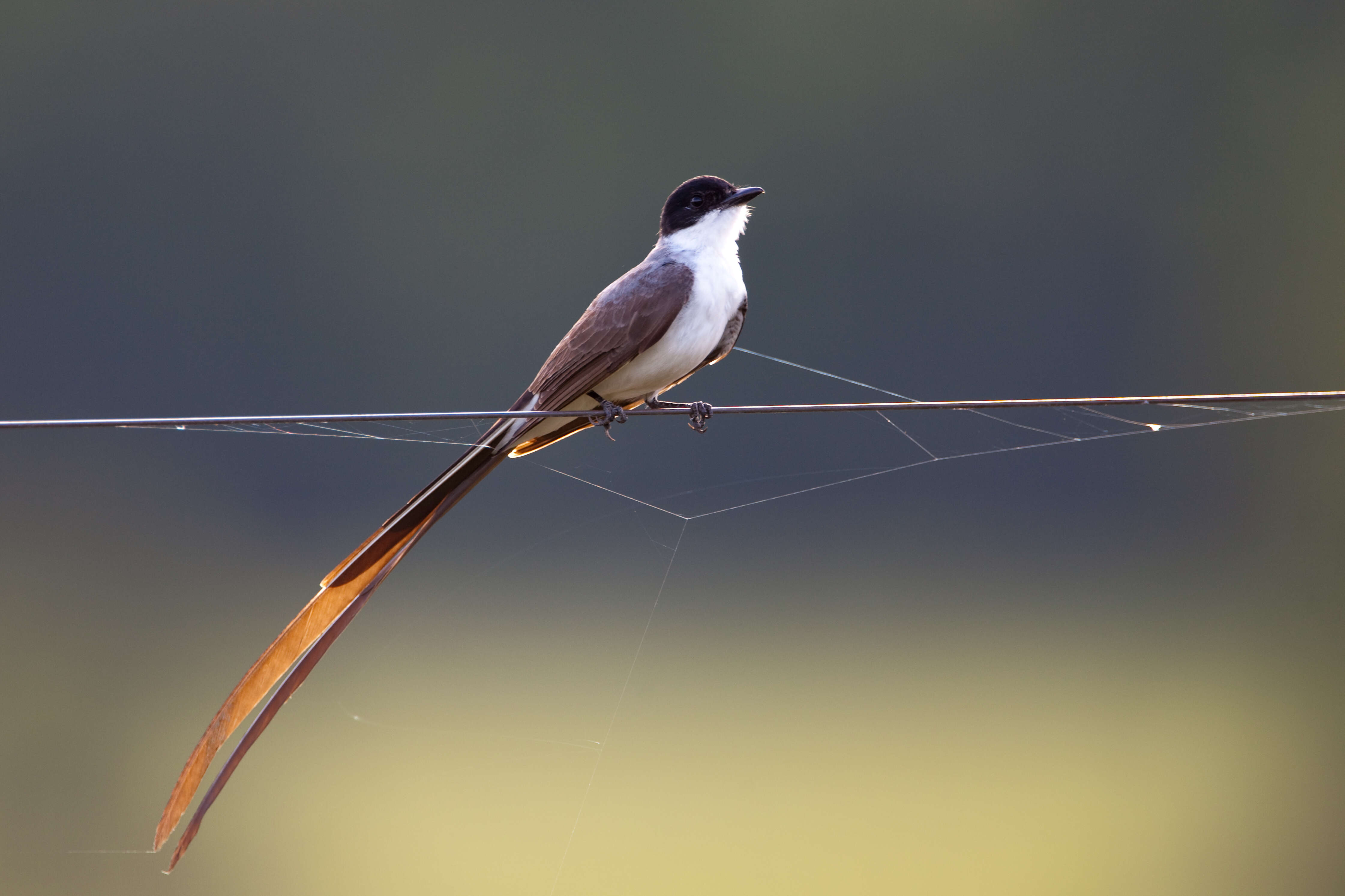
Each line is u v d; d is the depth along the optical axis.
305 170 22.94
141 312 22.05
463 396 22.67
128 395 21.91
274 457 17.50
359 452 17.36
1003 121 23.84
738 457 16.36
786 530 16.05
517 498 15.94
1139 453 17.23
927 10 24.06
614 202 23.91
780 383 19.16
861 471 16.41
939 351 22.81
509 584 15.45
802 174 23.66
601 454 16.17
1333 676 13.08
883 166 23.62
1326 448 17.47
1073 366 22.78
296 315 22.61
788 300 23.09
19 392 21.44
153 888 10.03
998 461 16.77
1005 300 23.17
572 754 10.82
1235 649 14.02
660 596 15.13
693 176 23.92
